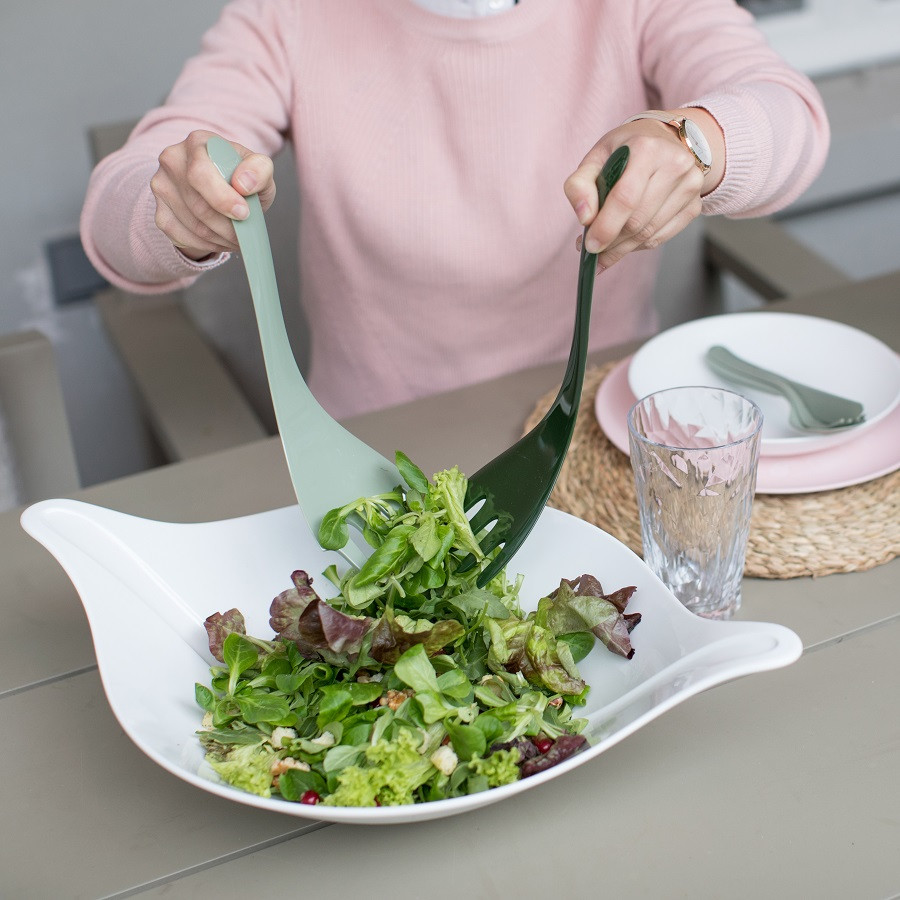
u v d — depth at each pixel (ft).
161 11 5.96
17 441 4.04
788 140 3.08
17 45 5.78
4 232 6.18
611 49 3.81
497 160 3.86
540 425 2.24
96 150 4.79
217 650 2.12
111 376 6.70
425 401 3.35
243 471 3.10
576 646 2.07
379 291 4.16
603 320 4.31
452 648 2.06
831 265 4.89
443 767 1.74
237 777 1.81
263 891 1.82
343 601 2.13
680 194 2.43
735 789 1.93
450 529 2.05
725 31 3.62
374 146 3.91
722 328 3.24
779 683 2.17
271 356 2.21
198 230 2.61
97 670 2.39
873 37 7.09
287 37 3.87
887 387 2.94
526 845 1.86
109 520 2.21
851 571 2.49
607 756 2.03
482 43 3.71
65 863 1.91
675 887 1.76
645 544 2.42
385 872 1.84
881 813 1.86
